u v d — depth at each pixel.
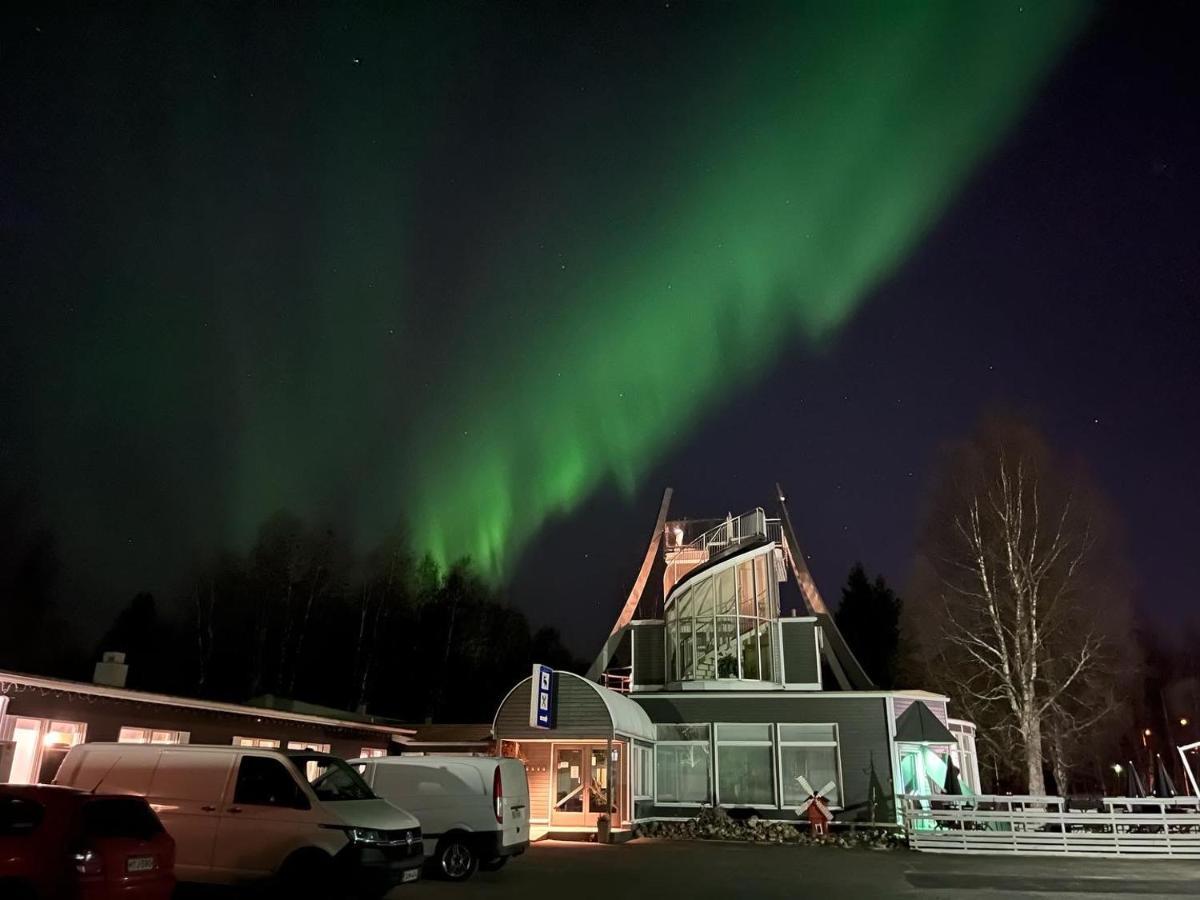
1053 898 12.25
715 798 23.77
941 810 21.02
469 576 46.50
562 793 21.09
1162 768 22.95
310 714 23.03
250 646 38.91
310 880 10.19
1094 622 28.39
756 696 24.48
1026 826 20.33
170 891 8.27
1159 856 18.00
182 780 11.03
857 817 22.83
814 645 27.70
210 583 39.28
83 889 7.41
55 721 14.84
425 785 13.94
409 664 43.16
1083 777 49.22
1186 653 52.97
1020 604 27.09
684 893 12.38
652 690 28.19
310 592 40.56
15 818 7.61
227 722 19.31
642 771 23.06
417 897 11.63
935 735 22.50
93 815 7.83
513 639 50.12
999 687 28.09
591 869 15.03
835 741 23.66
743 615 27.52
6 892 7.26
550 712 20.44
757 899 11.96
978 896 12.41
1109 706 31.36
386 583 43.28
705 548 31.28
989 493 29.02
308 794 10.71
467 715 44.34
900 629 55.69
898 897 12.28
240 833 10.52
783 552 31.34
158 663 39.06
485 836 13.52
